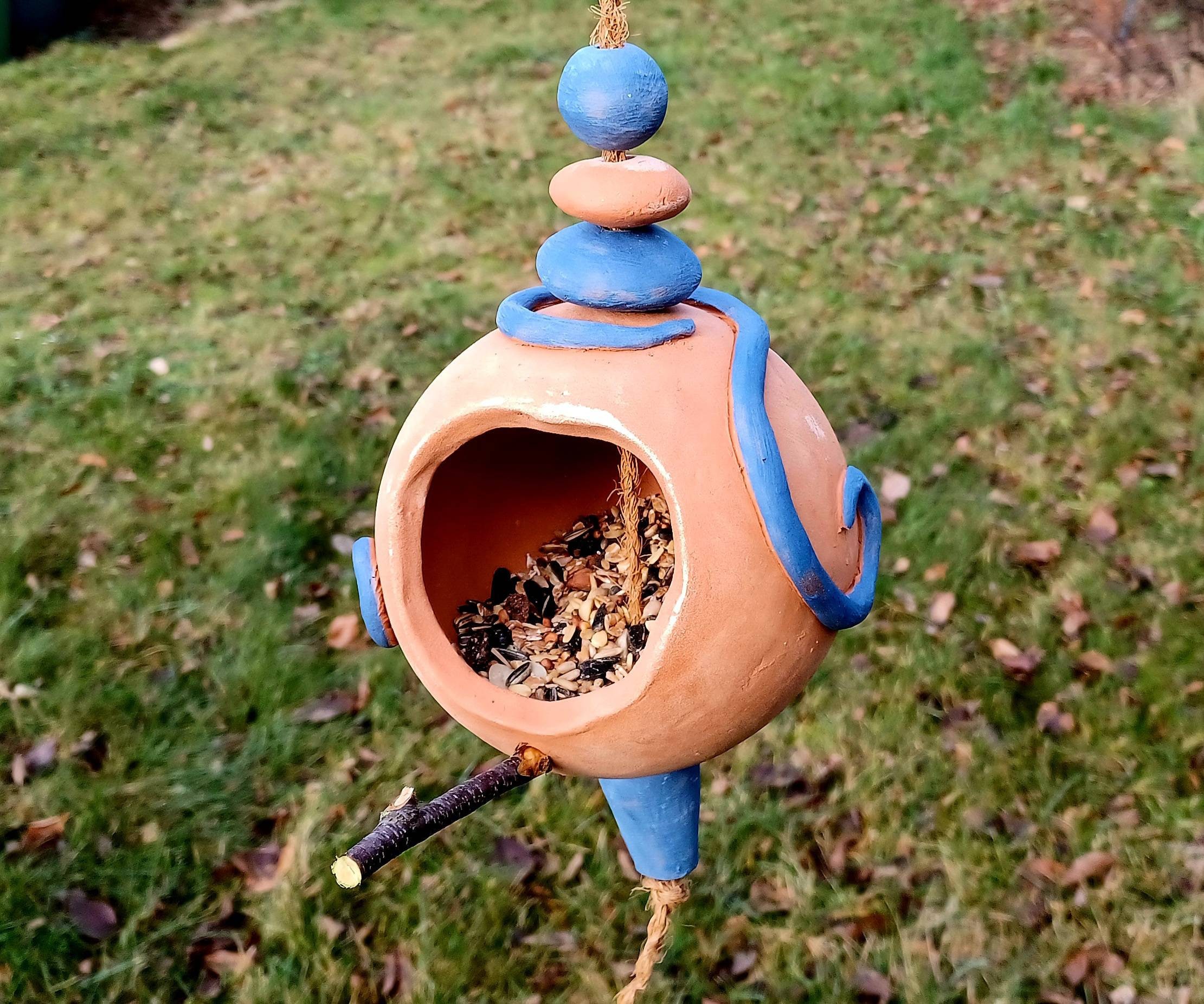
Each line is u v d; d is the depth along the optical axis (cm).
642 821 51
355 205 174
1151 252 150
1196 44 193
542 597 51
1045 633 95
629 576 45
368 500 112
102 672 94
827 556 43
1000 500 108
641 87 41
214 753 88
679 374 41
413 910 77
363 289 150
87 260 160
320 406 125
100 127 202
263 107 211
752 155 181
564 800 84
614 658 46
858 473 45
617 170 41
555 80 216
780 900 78
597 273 41
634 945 76
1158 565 101
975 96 193
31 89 217
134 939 76
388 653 96
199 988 74
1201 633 94
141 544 106
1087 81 194
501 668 47
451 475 51
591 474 56
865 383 126
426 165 186
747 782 85
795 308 141
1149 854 79
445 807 43
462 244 162
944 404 122
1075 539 104
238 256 161
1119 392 123
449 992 73
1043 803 82
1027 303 140
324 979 74
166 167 189
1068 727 87
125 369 131
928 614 97
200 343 138
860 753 86
